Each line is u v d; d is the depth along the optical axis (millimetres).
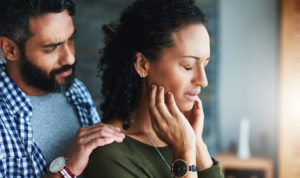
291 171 3578
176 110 1061
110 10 3719
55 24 1144
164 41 1013
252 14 3953
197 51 1012
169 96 1055
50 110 1342
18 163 1209
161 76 1049
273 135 4004
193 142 1065
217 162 1159
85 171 1139
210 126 3562
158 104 1062
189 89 1052
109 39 1154
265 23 3938
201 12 1049
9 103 1227
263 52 3965
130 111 1127
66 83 1228
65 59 1188
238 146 3873
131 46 1073
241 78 4020
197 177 1110
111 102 1146
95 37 3748
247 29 3975
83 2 3740
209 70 3574
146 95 1117
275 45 3930
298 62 3527
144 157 1094
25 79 1214
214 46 3576
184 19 1008
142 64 1075
